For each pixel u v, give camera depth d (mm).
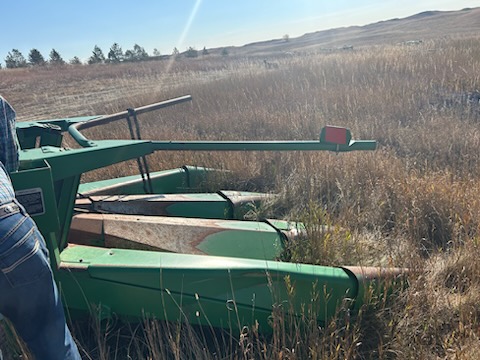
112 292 2254
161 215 3715
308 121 7211
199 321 2170
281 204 4176
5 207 1400
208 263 2240
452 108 7191
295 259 2846
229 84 12500
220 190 4395
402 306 2354
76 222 3115
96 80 24438
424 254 3250
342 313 2264
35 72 33594
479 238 2889
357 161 4668
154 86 17938
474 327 2254
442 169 4695
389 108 7629
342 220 3543
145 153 3016
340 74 11750
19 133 3479
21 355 2055
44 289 1525
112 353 2309
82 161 2500
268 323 2246
